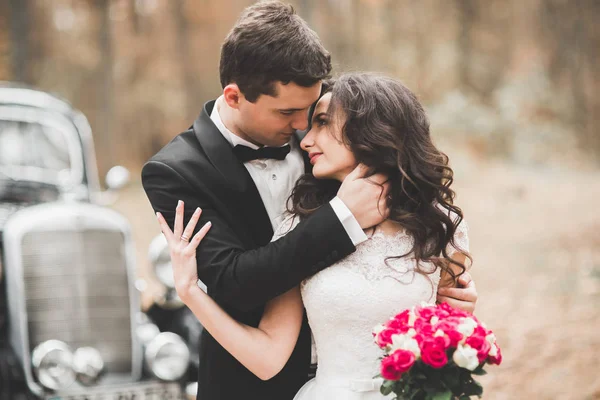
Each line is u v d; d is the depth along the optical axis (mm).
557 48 24469
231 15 23234
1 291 4086
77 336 4012
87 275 4074
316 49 2164
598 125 22406
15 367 3945
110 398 3871
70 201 4656
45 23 20969
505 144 18016
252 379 2348
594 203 12023
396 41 23172
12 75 16031
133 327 4121
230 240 2230
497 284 7535
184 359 3965
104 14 19047
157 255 4363
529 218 11055
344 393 2186
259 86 2150
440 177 2203
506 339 5828
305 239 2119
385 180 2195
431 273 2227
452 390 1942
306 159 2518
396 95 2217
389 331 1952
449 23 24000
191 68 22891
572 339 5621
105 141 18969
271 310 2297
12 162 4805
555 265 8008
